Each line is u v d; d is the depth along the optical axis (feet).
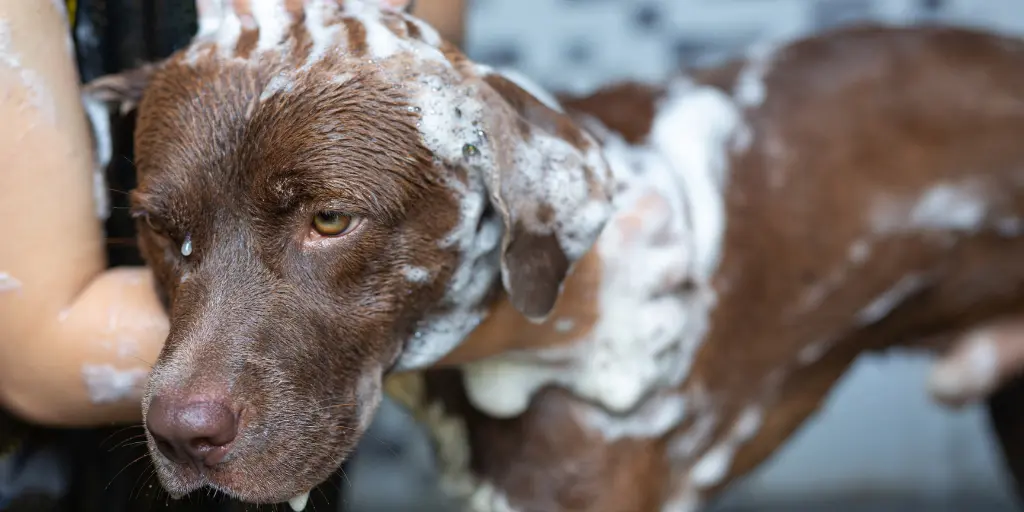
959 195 4.02
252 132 2.83
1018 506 6.87
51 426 3.29
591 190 2.99
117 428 3.37
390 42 2.90
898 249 4.01
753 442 4.10
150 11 3.32
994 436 4.88
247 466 2.80
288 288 2.86
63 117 2.94
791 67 4.02
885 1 6.45
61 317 2.99
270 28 2.91
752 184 3.84
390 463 6.78
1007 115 4.04
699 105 3.86
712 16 6.57
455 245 2.97
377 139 2.85
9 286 2.92
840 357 4.14
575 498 3.63
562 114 3.01
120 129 3.23
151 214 2.91
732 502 6.88
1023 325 4.24
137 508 3.40
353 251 2.88
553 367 3.50
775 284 3.90
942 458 7.00
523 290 2.96
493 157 2.90
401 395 3.83
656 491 3.76
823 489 6.98
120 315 3.01
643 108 3.84
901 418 7.02
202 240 2.88
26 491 3.29
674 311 3.51
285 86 2.84
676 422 3.73
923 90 4.02
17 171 2.88
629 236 3.42
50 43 2.91
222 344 2.80
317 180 2.82
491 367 3.51
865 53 4.05
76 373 3.01
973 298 4.14
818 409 4.26
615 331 3.44
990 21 6.39
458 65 2.94
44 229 2.93
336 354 2.91
